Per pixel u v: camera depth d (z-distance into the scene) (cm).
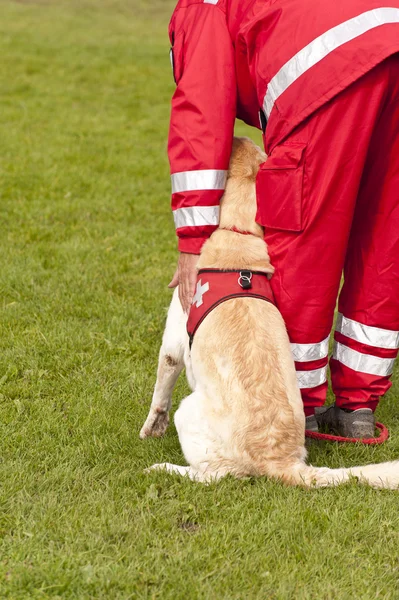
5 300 523
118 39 1842
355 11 291
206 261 330
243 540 273
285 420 300
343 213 309
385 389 370
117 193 807
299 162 302
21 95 1270
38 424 363
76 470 322
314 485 298
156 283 568
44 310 506
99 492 304
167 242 667
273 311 319
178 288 347
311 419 359
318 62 291
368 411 370
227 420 302
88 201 770
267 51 304
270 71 304
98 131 1091
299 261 315
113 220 721
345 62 287
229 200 337
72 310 507
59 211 730
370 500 298
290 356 313
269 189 314
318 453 354
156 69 1550
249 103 339
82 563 258
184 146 324
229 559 263
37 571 252
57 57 1569
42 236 653
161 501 299
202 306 320
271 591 249
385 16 289
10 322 486
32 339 461
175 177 330
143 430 366
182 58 331
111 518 284
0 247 621
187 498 301
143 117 1208
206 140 321
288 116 301
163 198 805
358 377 364
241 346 306
